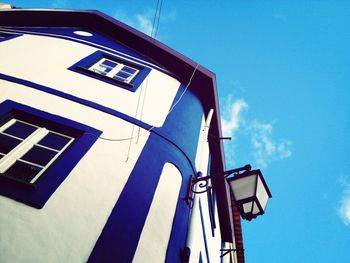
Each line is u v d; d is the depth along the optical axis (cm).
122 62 725
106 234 342
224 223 873
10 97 480
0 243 290
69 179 375
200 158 586
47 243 308
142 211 391
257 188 427
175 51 800
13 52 612
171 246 388
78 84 561
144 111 565
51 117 467
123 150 454
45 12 840
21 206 324
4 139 418
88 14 858
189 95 729
